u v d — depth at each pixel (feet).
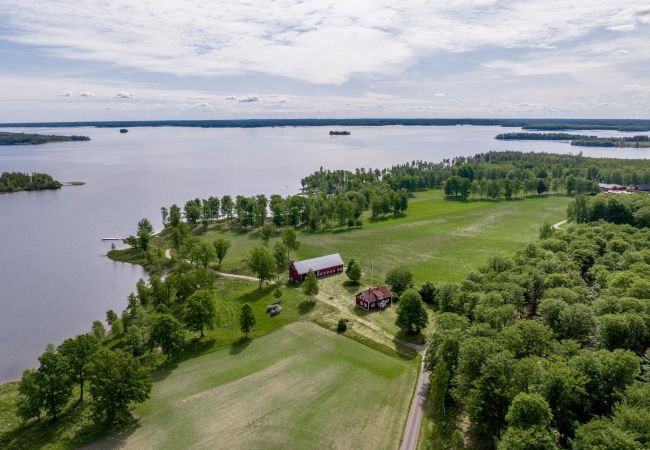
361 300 326.44
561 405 162.40
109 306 352.08
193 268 389.60
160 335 249.75
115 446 186.09
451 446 177.99
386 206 649.20
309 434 190.29
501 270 325.21
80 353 217.77
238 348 271.08
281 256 411.95
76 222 609.83
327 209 613.93
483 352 184.03
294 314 318.24
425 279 383.86
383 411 204.95
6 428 199.82
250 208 598.34
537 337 201.57
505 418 153.17
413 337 277.23
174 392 223.71
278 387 226.58
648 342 215.72
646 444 131.23
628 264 307.58
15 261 455.22
